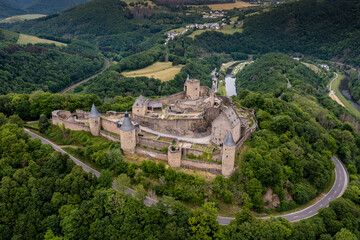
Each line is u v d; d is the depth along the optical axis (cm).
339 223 10631
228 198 10600
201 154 11844
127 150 12494
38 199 10681
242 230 9556
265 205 11312
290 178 12506
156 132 13912
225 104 17712
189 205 10756
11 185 10894
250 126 14688
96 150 12600
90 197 10819
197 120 13638
